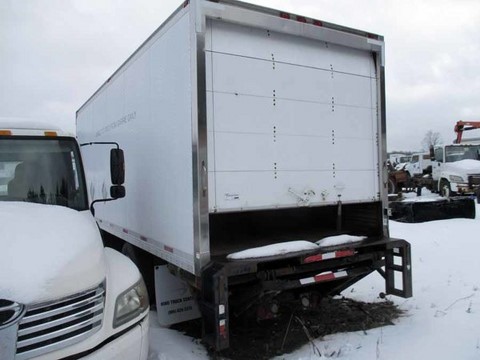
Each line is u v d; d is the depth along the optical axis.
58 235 3.19
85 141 8.98
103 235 7.68
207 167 4.00
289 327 4.94
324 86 4.85
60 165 4.28
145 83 5.18
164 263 5.00
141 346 3.14
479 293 6.00
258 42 4.39
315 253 4.41
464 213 13.42
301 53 4.68
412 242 9.82
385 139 5.30
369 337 4.60
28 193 4.10
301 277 4.52
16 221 3.29
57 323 2.63
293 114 4.60
